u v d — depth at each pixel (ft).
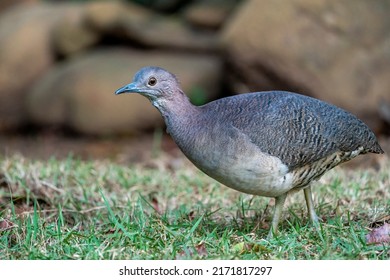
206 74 63.31
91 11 68.44
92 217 35.53
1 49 72.13
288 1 58.03
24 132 68.85
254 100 31.32
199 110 31.40
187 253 28.37
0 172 40.52
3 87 70.79
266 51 57.26
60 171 41.96
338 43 57.16
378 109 55.93
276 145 30.32
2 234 31.60
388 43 57.31
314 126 30.99
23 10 77.10
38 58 71.15
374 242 29.96
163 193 40.37
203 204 37.50
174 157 54.70
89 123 63.46
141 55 66.85
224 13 68.49
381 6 58.23
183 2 74.43
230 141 30.14
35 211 31.60
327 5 57.88
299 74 56.70
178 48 67.00
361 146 32.63
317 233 30.94
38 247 29.76
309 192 33.22
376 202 35.73
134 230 31.24
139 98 63.41
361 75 56.39
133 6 73.61
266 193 31.30
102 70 64.90
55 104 65.57
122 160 55.52
